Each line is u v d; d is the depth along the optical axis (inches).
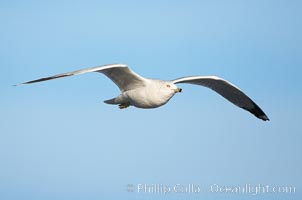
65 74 574.6
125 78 631.2
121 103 656.4
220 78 675.4
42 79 562.6
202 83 688.4
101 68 594.9
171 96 623.2
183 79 666.2
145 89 627.2
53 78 567.8
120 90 647.1
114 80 639.1
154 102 626.8
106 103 661.3
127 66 610.9
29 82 557.9
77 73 581.6
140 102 635.5
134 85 635.5
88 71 588.4
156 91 621.3
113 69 622.2
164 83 622.5
